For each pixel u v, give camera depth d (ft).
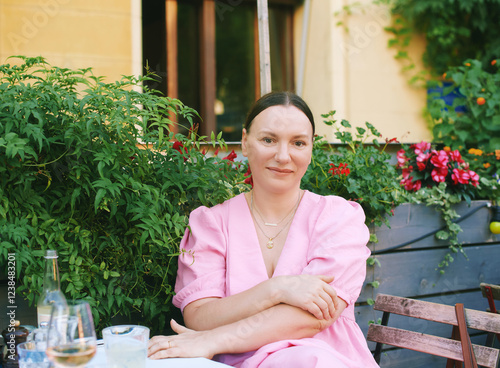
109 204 6.24
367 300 8.75
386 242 8.91
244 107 14.12
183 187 7.09
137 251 6.58
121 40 11.20
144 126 6.43
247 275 5.82
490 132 12.85
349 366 5.04
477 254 9.73
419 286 9.22
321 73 13.39
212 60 13.56
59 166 6.08
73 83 6.35
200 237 6.06
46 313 4.53
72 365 3.53
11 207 5.88
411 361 9.27
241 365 5.09
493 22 14.37
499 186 10.23
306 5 13.71
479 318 5.86
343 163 8.49
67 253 6.07
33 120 5.88
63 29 10.68
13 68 6.15
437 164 9.50
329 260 5.56
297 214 6.03
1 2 10.17
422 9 13.51
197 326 5.57
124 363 3.79
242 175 7.57
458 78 12.99
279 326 5.09
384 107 13.55
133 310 6.84
